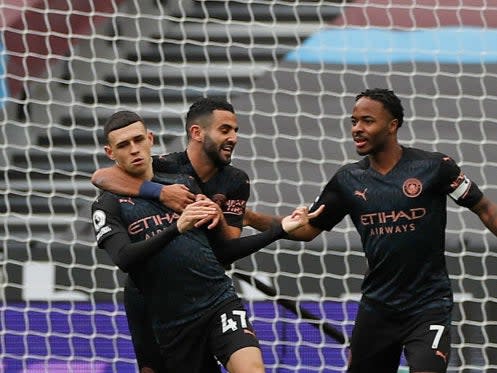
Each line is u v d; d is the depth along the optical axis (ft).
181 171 73.26
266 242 70.23
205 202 65.92
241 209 74.18
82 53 130.52
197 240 69.46
